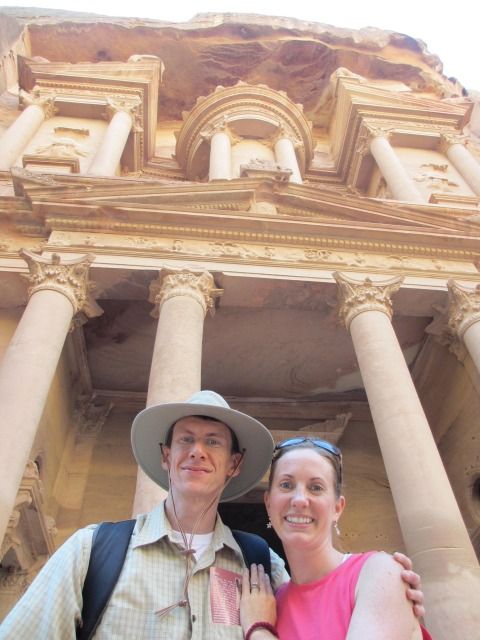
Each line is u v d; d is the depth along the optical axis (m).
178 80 30.17
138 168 23.25
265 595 2.58
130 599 2.50
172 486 3.04
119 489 12.89
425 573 6.89
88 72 23.31
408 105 25.25
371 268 11.73
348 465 14.21
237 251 11.62
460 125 25.36
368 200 13.01
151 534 2.79
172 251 11.27
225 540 2.92
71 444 13.39
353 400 15.34
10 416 7.59
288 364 14.07
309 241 12.03
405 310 11.90
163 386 8.30
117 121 20.98
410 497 7.57
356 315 10.62
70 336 12.24
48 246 10.87
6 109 24.03
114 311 12.59
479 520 12.05
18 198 11.56
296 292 11.32
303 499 2.65
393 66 31.97
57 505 12.13
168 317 9.72
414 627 2.03
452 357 12.92
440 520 7.22
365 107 24.61
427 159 23.38
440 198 18.81
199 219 11.65
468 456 12.42
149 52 29.61
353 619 2.04
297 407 15.12
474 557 7.03
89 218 11.50
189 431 3.14
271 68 30.55
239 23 29.70
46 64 23.03
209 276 10.72
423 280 11.67
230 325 12.89
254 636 2.34
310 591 2.46
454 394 12.97
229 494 3.51
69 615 2.40
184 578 2.67
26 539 10.41
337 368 14.21
